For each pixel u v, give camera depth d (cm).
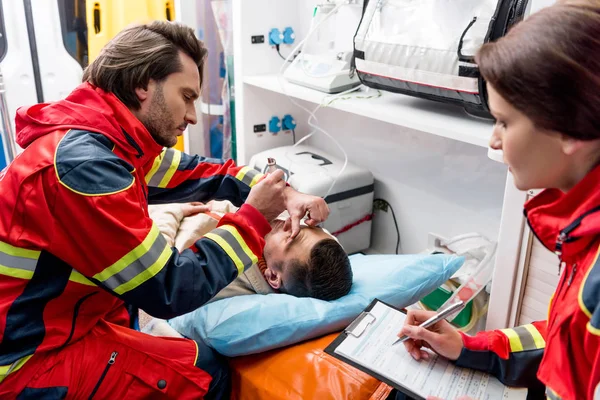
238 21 217
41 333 104
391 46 154
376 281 146
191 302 104
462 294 161
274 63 230
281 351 128
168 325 146
